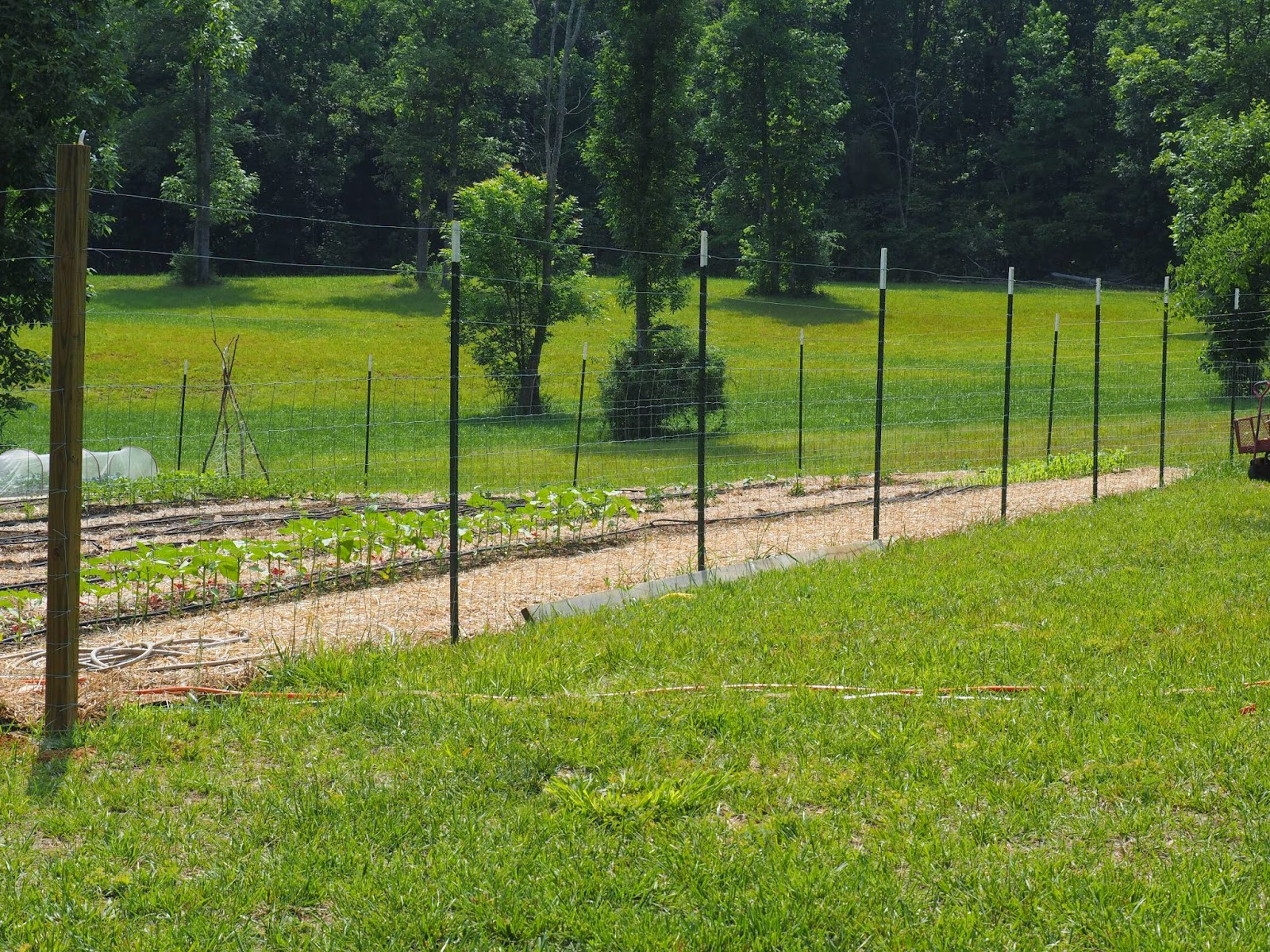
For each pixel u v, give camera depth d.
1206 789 5.21
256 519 14.00
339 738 5.89
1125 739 5.74
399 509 14.40
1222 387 34.28
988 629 7.87
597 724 6.00
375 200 75.75
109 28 18.70
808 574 9.80
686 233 30.78
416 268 63.66
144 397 33.75
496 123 67.38
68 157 5.70
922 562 10.30
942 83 85.12
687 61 30.61
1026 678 6.79
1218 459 19.67
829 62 64.75
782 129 65.25
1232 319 28.50
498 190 34.72
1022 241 76.75
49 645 5.87
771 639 7.64
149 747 5.74
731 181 67.31
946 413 30.42
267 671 6.98
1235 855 4.61
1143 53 51.34
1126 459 20.09
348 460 21.94
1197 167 33.41
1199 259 28.03
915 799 5.13
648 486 16.89
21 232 17.34
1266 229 26.70
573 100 70.50
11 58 16.94
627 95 30.53
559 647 7.45
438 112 61.59
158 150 62.19
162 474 17.31
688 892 4.33
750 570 10.12
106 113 18.42
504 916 4.17
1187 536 11.31
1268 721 6.01
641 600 9.01
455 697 6.43
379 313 52.03
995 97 84.25
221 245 72.44
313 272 73.31
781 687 6.61
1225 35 50.62
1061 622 8.04
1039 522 12.59
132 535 12.83
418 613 8.88
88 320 45.38
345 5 45.44
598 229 70.00
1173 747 5.64
